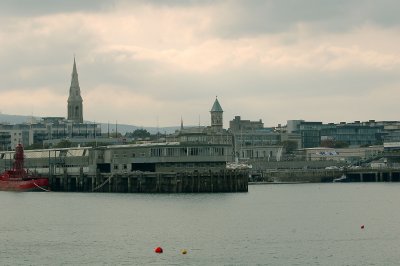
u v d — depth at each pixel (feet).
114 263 449.89
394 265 440.45
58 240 534.78
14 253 484.74
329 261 450.71
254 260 453.58
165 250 487.61
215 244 508.53
